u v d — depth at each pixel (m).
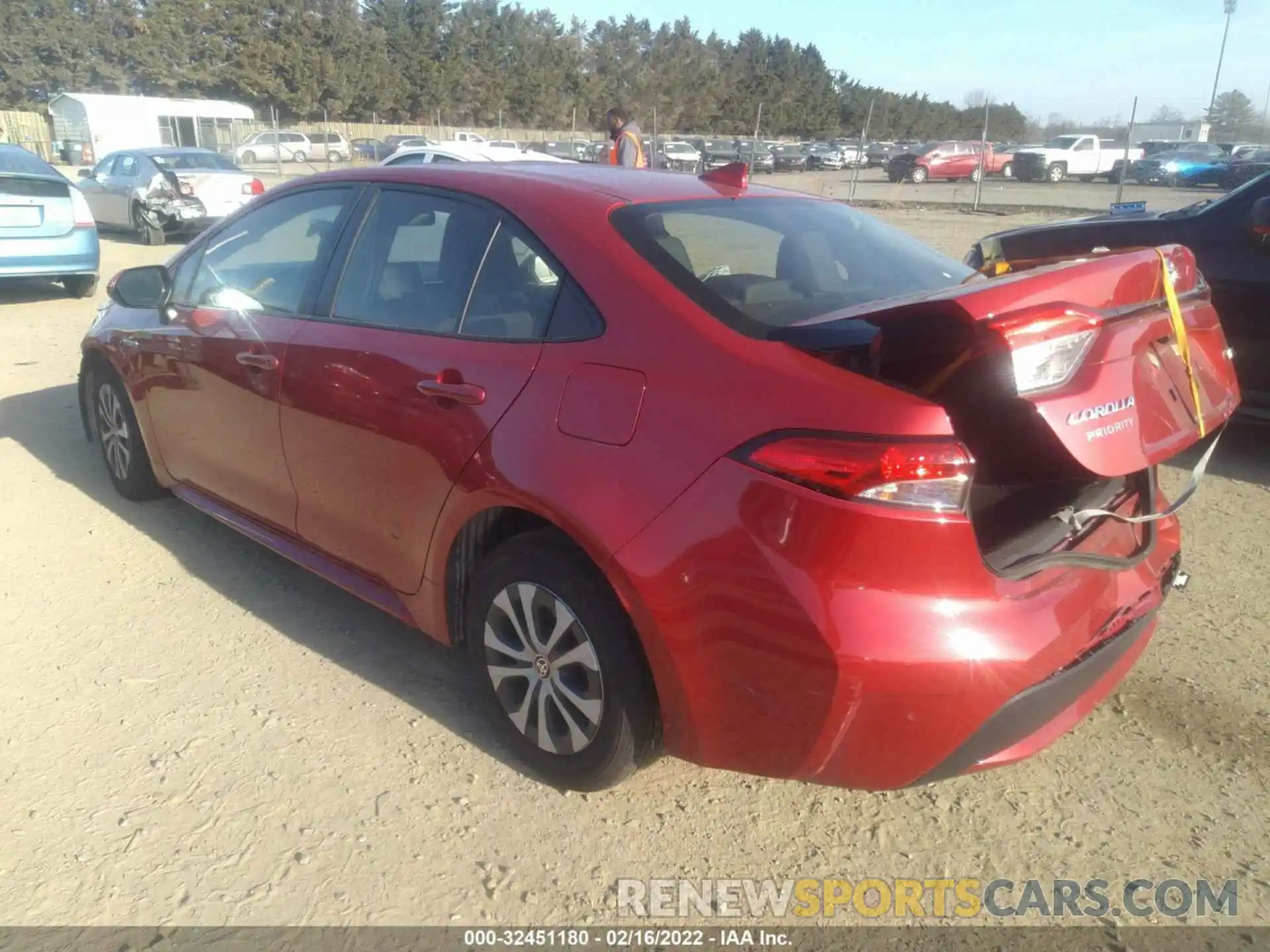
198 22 67.69
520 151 14.45
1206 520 4.95
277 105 68.12
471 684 3.45
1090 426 2.27
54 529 4.68
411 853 2.64
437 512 3.02
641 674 2.59
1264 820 2.81
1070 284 2.36
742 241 3.02
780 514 2.26
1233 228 5.54
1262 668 3.56
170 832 2.70
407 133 63.88
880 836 2.76
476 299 3.06
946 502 2.19
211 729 3.16
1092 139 35.81
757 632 2.30
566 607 2.69
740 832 2.77
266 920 2.42
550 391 2.72
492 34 78.06
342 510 3.44
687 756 2.59
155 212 15.19
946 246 15.16
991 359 2.20
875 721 2.26
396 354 3.16
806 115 71.75
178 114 38.28
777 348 2.43
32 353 8.20
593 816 2.80
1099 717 3.29
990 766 2.48
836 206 3.64
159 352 4.28
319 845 2.67
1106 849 2.71
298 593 4.09
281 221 3.90
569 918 2.46
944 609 2.22
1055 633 2.38
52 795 2.84
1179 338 2.58
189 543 4.54
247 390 3.75
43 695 3.33
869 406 2.21
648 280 2.69
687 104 71.56
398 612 3.33
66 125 37.09
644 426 2.50
